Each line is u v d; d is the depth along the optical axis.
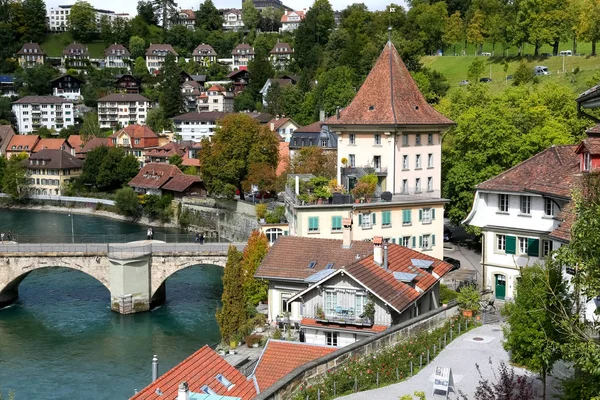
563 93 92.50
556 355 29.77
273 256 60.34
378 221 72.56
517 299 33.31
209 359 36.88
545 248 57.47
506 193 58.78
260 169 125.00
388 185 79.69
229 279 64.38
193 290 92.00
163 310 83.69
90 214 160.00
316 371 33.06
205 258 85.25
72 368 64.69
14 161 177.50
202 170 134.38
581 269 22.31
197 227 139.12
